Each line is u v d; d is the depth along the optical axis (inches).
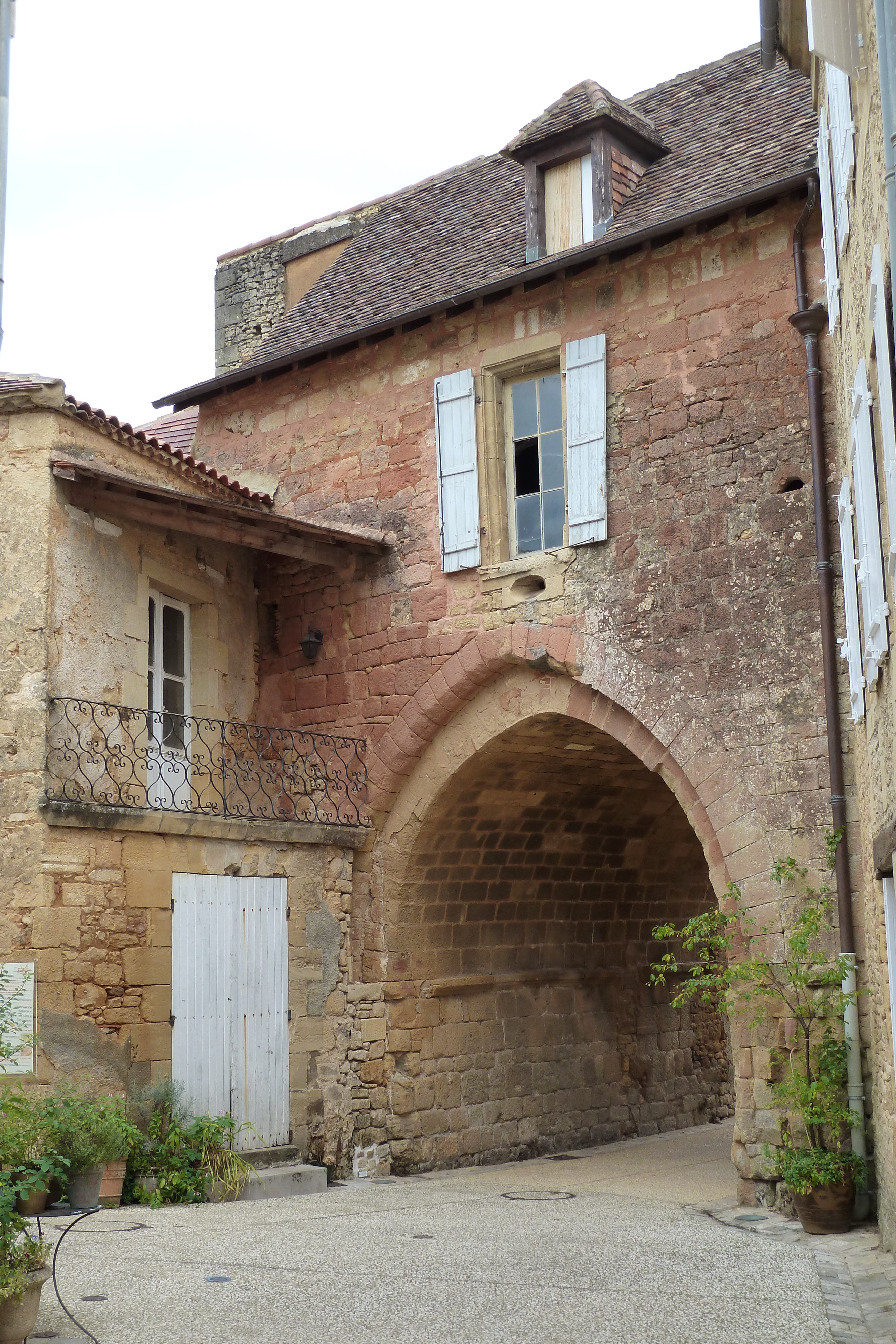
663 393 478.6
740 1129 426.0
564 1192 471.2
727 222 470.9
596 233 513.0
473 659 512.1
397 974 532.4
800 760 430.9
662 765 467.8
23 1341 245.3
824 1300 297.6
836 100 332.8
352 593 553.0
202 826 464.1
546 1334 270.7
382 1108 526.0
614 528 483.5
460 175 653.3
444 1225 393.7
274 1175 456.4
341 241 700.7
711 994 444.1
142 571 498.0
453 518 524.7
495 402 526.0
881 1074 359.9
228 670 553.9
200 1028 458.6
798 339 451.5
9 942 413.7
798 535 442.6
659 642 467.2
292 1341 263.3
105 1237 354.9
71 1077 414.3
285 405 587.8
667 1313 287.0
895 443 248.8
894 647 269.6
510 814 558.9
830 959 415.2
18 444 451.2
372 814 535.5
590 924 642.2
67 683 446.6
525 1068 589.6
